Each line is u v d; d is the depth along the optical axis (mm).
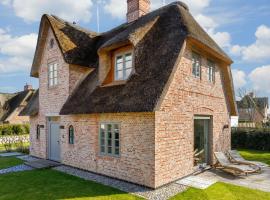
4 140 26281
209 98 12992
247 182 10000
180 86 10398
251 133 21625
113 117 10555
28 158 16016
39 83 16281
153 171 8828
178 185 9352
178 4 12766
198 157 12203
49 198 8062
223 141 14672
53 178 10547
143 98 8820
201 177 10680
